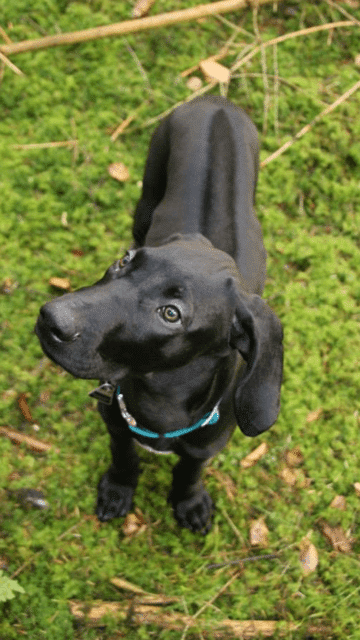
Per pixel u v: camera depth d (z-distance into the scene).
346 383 1.57
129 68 1.80
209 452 1.25
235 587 1.40
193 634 1.37
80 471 1.44
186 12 1.87
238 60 1.87
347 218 1.71
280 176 1.72
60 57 1.78
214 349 1.11
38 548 1.39
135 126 1.73
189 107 1.43
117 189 1.67
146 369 1.09
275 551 1.44
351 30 1.96
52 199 1.63
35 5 1.82
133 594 1.38
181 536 1.43
